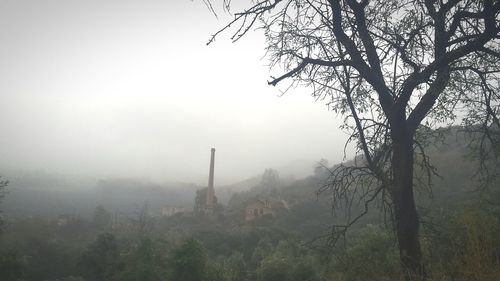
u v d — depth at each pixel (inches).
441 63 150.0
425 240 167.2
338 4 158.2
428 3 170.2
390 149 159.6
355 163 190.5
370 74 161.6
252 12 148.4
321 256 187.5
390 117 157.9
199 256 1104.2
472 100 199.6
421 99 164.1
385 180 159.8
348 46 162.4
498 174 194.5
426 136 198.5
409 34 166.4
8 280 1439.5
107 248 1592.0
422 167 173.8
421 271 135.7
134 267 1096.2
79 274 1892.2
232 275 1357.0
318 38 174.4
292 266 1270.9
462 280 116.6
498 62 180.2
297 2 167.0
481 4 153.3
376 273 156.5
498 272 107.0
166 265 1144.8
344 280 166.6
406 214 146.8
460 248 132.8
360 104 197.5
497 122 182.9
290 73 168.6
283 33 175.5
